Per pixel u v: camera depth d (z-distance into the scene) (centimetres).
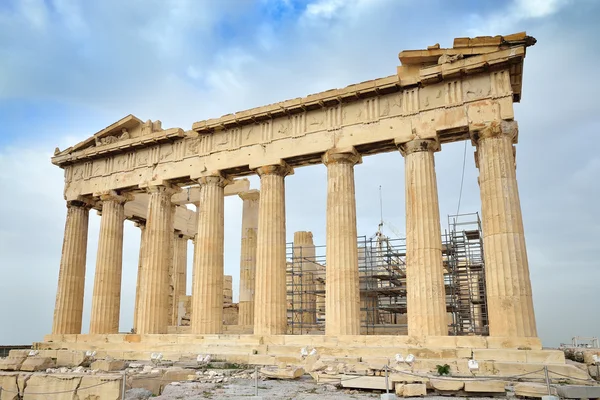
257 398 1447
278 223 2800
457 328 3312
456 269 3384
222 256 3002
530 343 2033
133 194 3534
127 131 3488
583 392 1452
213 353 2497
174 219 4328
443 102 2492
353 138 2664
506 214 2239
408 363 1841
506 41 2375
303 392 1603
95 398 1488
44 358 2223
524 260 2192
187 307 4456
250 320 3734
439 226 2416
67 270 3459
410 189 2472
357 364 1941
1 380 1628
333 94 2711
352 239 2592
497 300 2170
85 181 3569
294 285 3916
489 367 1881
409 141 2516
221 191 3081
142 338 2886
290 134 2852
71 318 3372
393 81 2573
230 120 2994
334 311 2492
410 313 2336
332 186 2670
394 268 3625
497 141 2344
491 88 2405
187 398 1466
